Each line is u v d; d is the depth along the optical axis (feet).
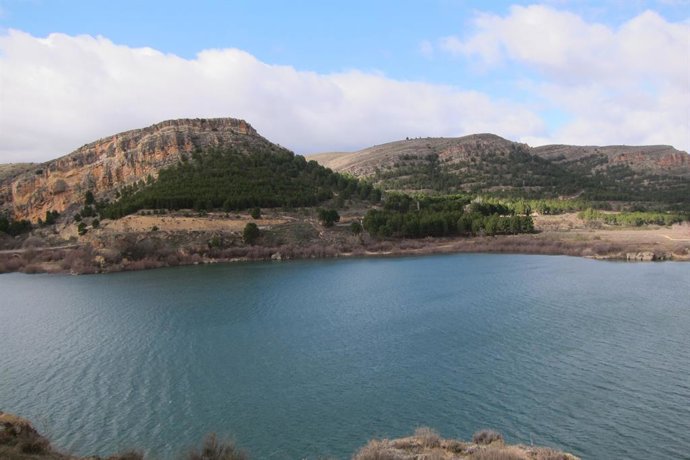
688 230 590.14
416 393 161.07
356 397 160.15
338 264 466.70
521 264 433.48
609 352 191.31
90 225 601.21
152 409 155.43
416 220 591.37
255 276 407.64
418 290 325.21
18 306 318.04
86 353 210.59
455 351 197.98
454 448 113.19
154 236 522.47
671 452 123.75
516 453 108.27
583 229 640.99
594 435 132.05
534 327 226.58
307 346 211.41
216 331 237.66
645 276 357.82
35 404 160.97
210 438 124.36
